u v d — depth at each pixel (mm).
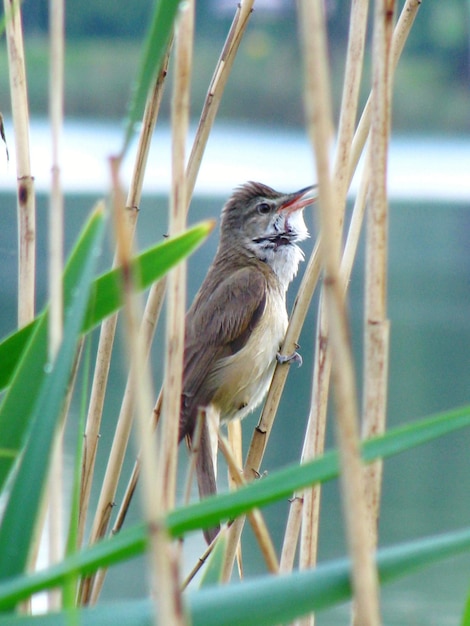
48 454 4715
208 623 4230
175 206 5770
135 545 4297
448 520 16266
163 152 44188
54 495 5145
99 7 45406
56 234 5094
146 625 4273
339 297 4496
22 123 7125
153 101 7617
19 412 5266
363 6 7262
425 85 50406
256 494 4484
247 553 15664
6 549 4699
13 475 5262
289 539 7652
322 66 4539
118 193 4250
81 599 7238
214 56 48719
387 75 5969
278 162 48562
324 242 4531
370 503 5980
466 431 23531
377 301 5840
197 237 5422
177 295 5750
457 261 38281
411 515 16625
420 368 24031
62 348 4742
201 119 7824
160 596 3922
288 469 4547
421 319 28062
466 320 27969
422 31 49750
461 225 38312
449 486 18438
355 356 25156
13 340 5855
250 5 7832
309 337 28516
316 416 7520
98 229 5395
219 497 4477
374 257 5836
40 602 10320
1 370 5926
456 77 50344
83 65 46031
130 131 4773
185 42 5645
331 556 15180
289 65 50875
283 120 50594
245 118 50438
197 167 7812
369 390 5832
